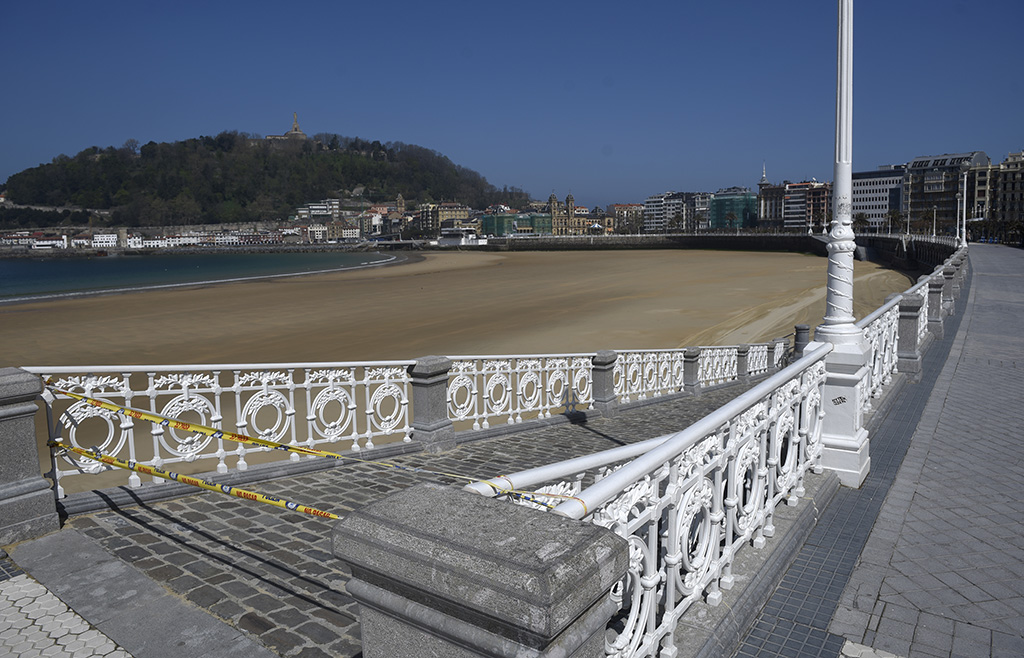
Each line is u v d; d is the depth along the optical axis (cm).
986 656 343
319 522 540
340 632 370
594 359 1202
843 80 609
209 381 654
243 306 4612
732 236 14900
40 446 1399
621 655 267
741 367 1903
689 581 336
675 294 4741
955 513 527
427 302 4747
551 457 822
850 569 438
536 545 181
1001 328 1501
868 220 17475
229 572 445
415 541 189
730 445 372
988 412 824
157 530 518
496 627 175
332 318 3844
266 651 349
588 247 18475
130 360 2542
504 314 3853
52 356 2645
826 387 597
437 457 820
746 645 350
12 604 402
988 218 13612
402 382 849
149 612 391
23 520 492
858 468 583
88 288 7325
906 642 354
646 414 1224
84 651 350
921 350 1240
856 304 3903
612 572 187
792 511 505
